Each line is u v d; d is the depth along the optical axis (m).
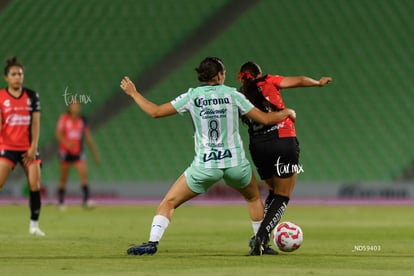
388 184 89.69
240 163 32.34
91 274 26.83
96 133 102.88
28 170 45.34
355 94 105.62
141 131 102.94
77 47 112.06
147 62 109.38
